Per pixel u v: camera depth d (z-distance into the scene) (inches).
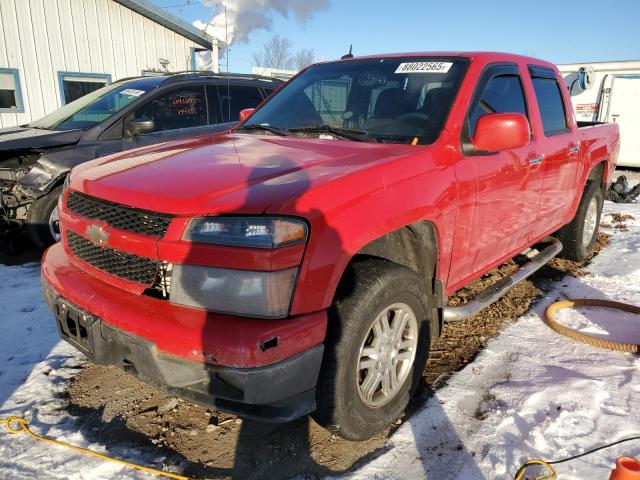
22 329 147.6
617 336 144.6
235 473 93.0
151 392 117.6
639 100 504.7
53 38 468.4
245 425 106.3
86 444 99.4
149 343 83.5
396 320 101.2
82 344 96.7
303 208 82.5
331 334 88.7
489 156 125.0
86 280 98.7
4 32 437.4
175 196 87.3
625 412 106.9
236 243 80.1
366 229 90.0
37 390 116.8
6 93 447.8
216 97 251.0
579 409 107.7
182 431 104.1
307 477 91.9
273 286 79.6
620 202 348.2
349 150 110.7
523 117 112.2
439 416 107.5
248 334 78.0
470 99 123.8
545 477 87.0
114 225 93.6
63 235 109.4
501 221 135.3
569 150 170.2
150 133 227.8
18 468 92.0
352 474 92.0
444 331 148.4
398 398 104.9
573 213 191.8
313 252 82.4
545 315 154.8
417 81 131.3
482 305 129.6
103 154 214.8
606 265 207.3
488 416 107.2
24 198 216.1
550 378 120.2
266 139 127.0
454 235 114.8
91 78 501.4
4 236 222.4
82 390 117.9
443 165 110.9
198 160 106.5
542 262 168.7
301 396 85.7
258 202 82.4
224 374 79.4
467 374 123.7
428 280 113.9
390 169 99.0
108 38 509.0
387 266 97.5
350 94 138.0
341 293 91.9
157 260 87.3
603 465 91.4
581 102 537.6
